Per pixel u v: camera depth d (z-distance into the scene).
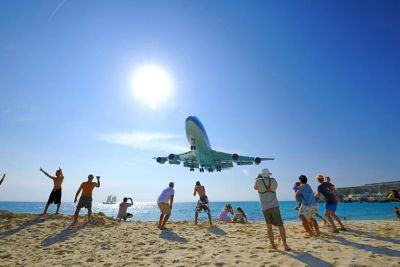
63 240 8.33
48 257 6.42
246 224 12.26
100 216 12.84
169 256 6.20
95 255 6.56
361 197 118.31
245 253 6.12
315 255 5.66
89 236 8.92
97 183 11.34
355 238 7.41
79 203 10.88
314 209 7.86
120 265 5.55
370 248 6.10
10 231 9.20
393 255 5.40
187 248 7.00
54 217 11.43
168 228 10.55
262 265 5.05
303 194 7.98
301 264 5.04
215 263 5.36
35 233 9.09
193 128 34.50
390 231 8.50
